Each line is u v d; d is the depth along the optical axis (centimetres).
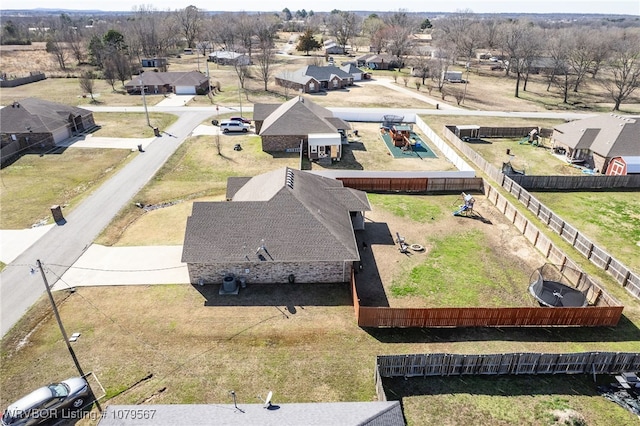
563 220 3384
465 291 2711
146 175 4338
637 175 4297
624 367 2097
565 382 2058
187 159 4800
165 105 7238
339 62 12794
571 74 10594
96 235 3228
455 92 9125
